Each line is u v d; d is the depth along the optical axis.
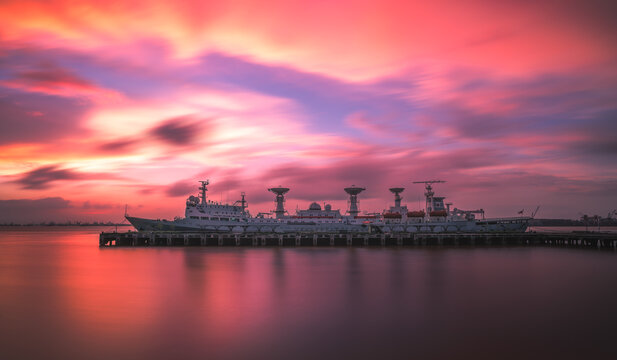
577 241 110.94
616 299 43.41
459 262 73.81
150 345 30.11
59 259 82.50
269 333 32.62
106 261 77.44
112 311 39.22
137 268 67.25
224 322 35.56
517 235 116.19
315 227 128.88
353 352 28.62
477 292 47.03
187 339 31.28
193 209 122.50
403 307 40.31
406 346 29.70
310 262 74.25
